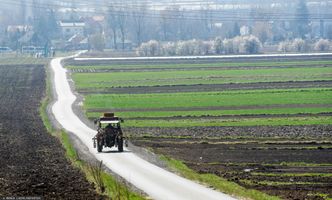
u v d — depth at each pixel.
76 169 132.00
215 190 108.75
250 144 176.25
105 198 99.31
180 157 155.62
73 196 101.12
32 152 159.00
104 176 117.81
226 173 131.50
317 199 103.75
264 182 121.38
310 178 125.69
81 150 164.75
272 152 161.38
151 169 133.50
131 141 185.62
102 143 160.50
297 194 108.31
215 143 179.50
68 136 193.38
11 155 153.88
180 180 119.56
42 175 123.94
